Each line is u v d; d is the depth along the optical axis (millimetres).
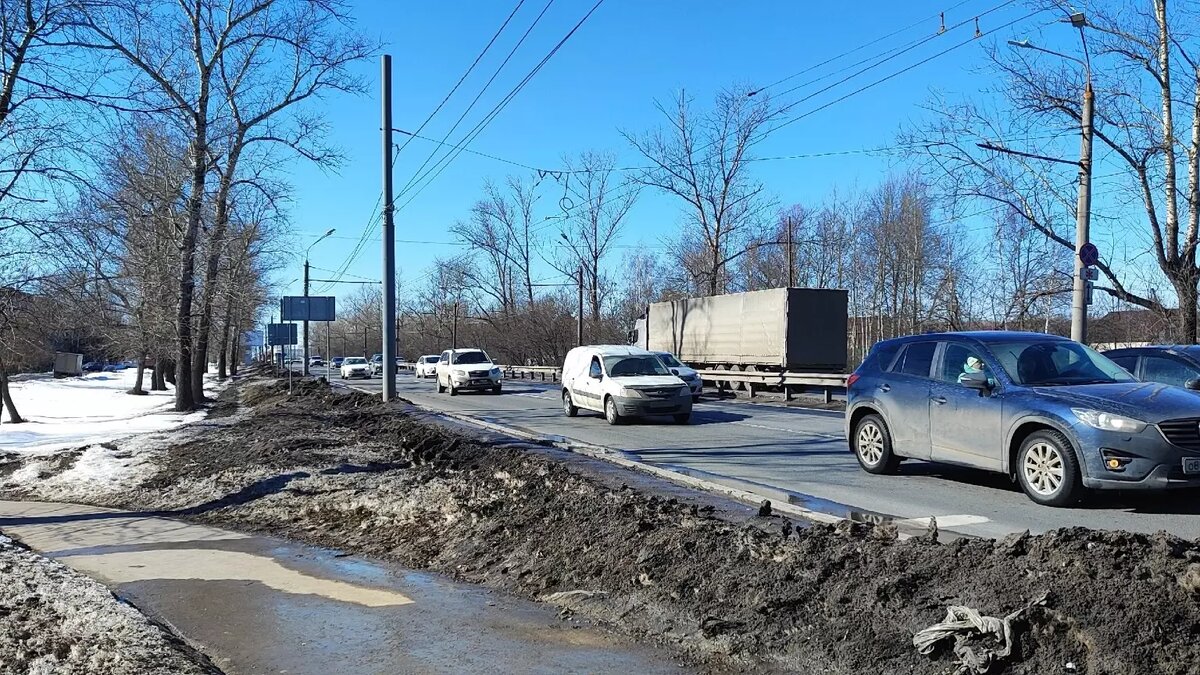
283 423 18078
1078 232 17062
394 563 7277
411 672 4590
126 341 28547
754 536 5809
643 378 18656
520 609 5711
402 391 37281
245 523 9328
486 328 74000
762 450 13289
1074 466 7684
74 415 27812
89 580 6621
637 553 5957
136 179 23891
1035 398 8094
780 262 57031
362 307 127625
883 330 51844
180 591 6465
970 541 5055
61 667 4625
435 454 12359
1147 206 20125
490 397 30906
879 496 8828
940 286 47531
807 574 5039
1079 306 16844
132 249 25625
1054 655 3809
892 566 4883
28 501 11195
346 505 9484
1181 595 3922
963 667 3871
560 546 6617
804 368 25859
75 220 14961
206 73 25625
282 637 5273
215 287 29156
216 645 5184
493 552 7047
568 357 21531
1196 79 19281
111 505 10844
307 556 7613
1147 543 4520
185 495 10930
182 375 27984
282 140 29062
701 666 4520
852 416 10742
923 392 9500
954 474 10125
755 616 4809
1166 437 7184
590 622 5352
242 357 115000
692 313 31797
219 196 27922
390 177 24422
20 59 12180
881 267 51125
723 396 28734
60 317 18266
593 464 10508
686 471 11008
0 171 13188
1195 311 19859
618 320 65000
